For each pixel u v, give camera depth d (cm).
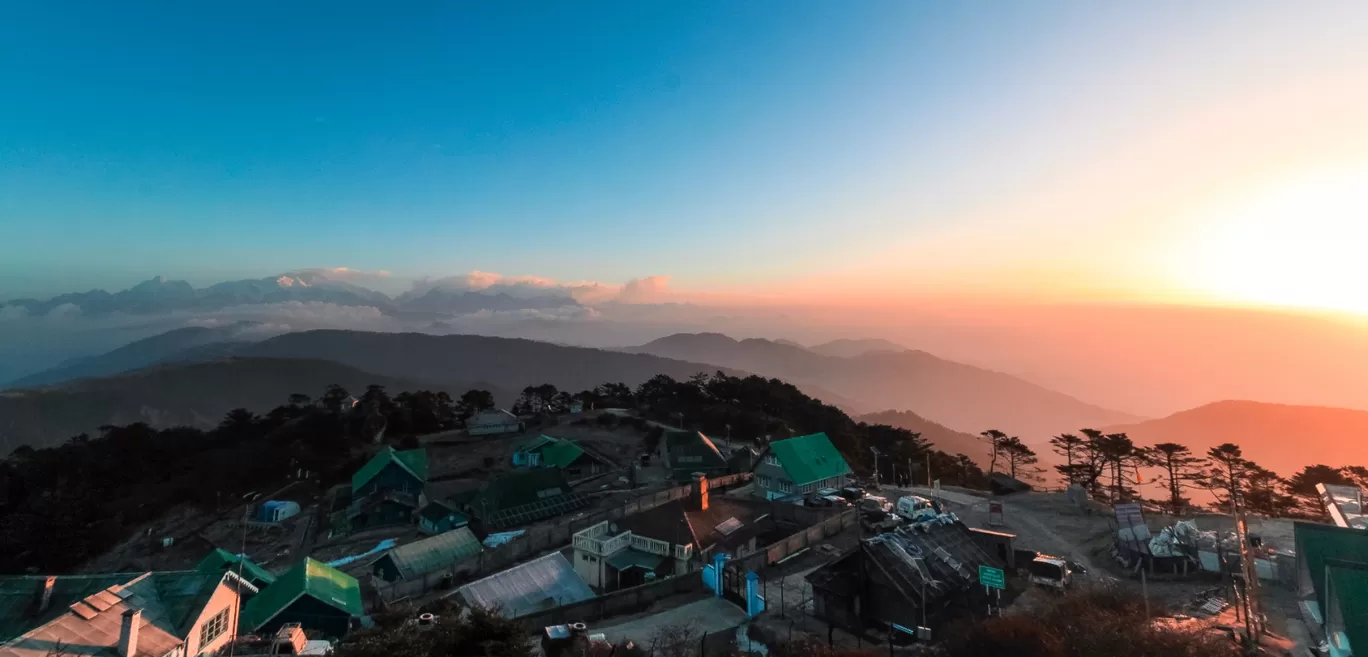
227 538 8312
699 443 9706
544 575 4344
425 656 2183
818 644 3116
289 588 4084
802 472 7031
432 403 15138
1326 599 2812
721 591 4138
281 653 3069
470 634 2317
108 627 2519
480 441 12888
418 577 5081
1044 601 3700
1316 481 6950
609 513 6397
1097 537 5622
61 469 10756
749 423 12656
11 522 9006
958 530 4141
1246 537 3388
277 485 10500
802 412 13900
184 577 2978
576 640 3095
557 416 14750
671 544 4822
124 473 10981
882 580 3503
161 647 2559
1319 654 2823
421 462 10019
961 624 3058
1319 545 3328
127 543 8600
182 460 11600
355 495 9112
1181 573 4434
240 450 11594
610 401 16175
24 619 2714
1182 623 3109
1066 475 9550
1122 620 2658
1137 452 8094
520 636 2355
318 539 8038
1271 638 3039
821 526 5341
